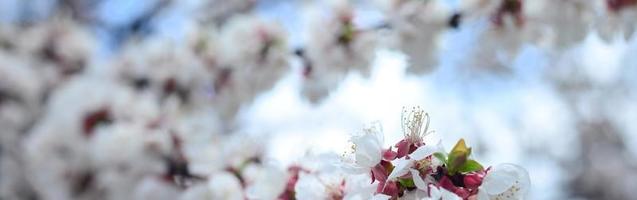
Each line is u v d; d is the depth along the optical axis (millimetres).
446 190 1735
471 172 1781
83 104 5895
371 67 4477
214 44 5773
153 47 6145
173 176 4789
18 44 7410
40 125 6629
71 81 6848
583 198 13547
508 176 1744
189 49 5855
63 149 6078
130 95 5934
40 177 6293
